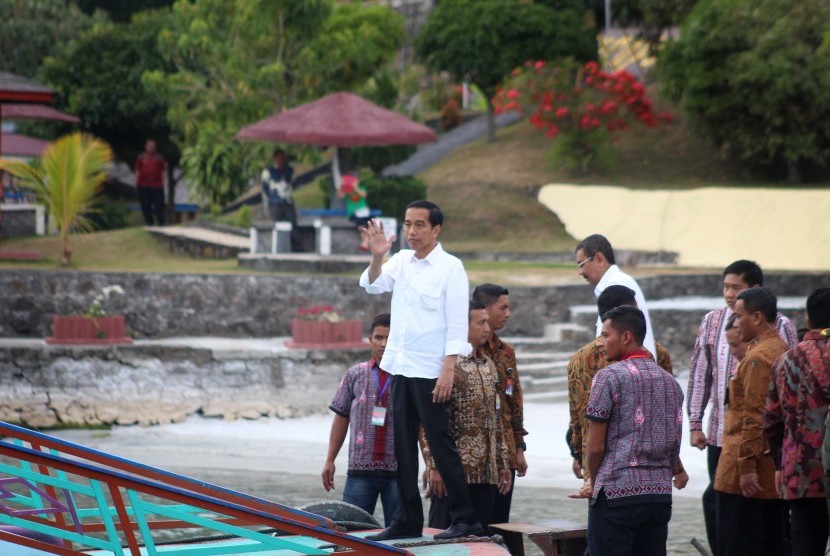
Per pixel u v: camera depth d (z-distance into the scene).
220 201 67.12
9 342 38.38
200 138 65.50
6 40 91.81
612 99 65.69
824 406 15.49
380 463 19.05
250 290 44.34
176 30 64.31
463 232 60.34
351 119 53.91
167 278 43.78
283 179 53.25
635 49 83.56
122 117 80.50
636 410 14.55
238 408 38.03
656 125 65.81
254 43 62.66
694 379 19.47
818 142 62.19
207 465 31.44
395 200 59.41
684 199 59.25
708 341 19.25
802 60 59.91
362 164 64.56
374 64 66.06
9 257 48.72
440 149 75.94
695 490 29.59
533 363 42.03
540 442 34.38
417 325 15.86
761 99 61.22
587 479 16.52
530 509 26.62
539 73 65.69
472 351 17.67
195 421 37.41
